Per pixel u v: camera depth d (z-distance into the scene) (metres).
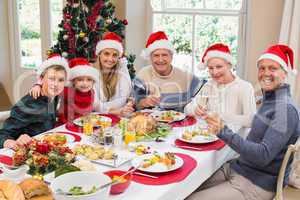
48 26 5.02
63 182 1.44
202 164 1.86
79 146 1.96
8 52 5.43
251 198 1.97
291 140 1.94
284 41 3.21
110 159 1.83
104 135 2.10
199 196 1.93
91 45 3.72
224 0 3.88
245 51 3.76
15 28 5.33
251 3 3.45
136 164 1.77
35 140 1.85
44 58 5.17
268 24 3.40
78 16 3.67
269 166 1.97
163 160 1.79
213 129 2.00
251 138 2.08
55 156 1.69
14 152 1.81
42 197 1.30
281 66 2.01
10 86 5.48
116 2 4.07
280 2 3.31
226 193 1.95
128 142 2.10
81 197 1.31
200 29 4.02
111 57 2.90
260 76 2.06
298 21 3.14
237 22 3.81
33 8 5.13
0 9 5.26
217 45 2.46
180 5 4.11
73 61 2.66
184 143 2.12
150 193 1.52
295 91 3.19
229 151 2.21
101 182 1.46
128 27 4.04
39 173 1.63
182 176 1.68
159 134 2.23
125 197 1.48
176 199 1.63
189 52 4.13
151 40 2.89
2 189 1.26
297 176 3.10
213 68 2.46
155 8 4.20
